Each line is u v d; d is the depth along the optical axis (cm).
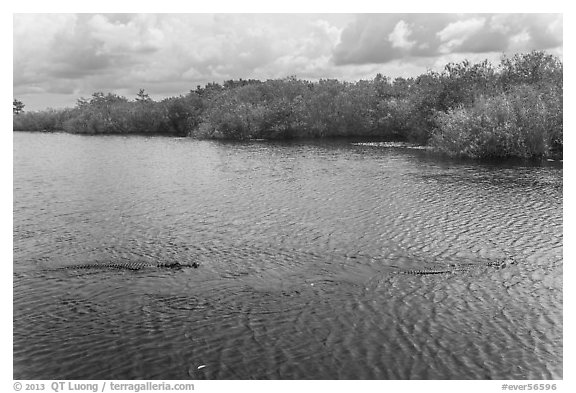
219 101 6131
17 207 2441
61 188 2873
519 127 3544
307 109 5466
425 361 1106
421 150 4134
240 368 1095
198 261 1692
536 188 2600
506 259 1652
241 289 1470
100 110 7219
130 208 2389
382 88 5984
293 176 3100
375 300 1386
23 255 1770
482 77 4488
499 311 1318
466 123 3688
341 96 5597
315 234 1942
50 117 7975
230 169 3416
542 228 1948
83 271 1622
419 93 4972
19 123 7931
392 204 2342
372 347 1161
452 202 2352
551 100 3722
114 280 1552
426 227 1989
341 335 1212
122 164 3750
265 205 2391
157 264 1662
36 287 1508
